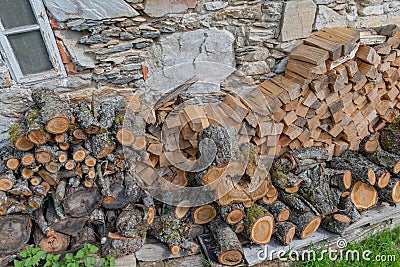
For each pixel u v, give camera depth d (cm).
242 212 266
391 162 299
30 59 256
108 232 254
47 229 240
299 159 284
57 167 229
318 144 315
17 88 261
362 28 320
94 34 257
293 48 298
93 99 253
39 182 233
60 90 269
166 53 277
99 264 246
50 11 244
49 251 248
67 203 237
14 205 233
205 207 267
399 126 322
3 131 269
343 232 282
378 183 288
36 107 248
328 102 296
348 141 321
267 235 271
